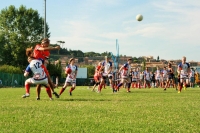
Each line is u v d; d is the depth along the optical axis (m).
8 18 66.81
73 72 14.70
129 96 13.65
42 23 68.75
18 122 5.56
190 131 4.82
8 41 67.31
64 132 4.71
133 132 4.73
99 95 14.87
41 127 5.09
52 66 64.44
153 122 5.63
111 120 5.83
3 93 17.44
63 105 8.60
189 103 9.51
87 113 6.83
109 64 20.20
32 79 11.23
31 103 9.40
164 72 34.97
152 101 10.32
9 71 49.12
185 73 18.81
